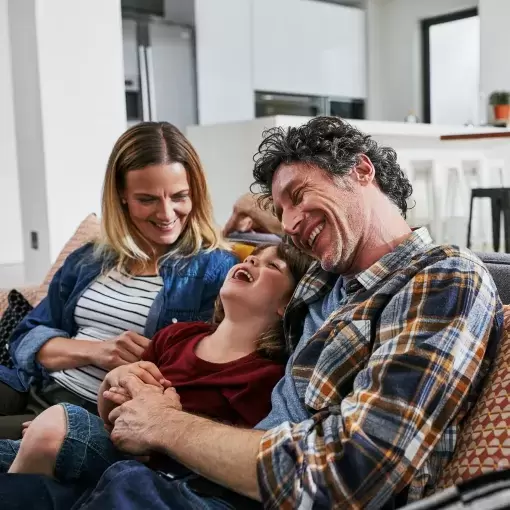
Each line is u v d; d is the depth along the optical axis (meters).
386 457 0.91
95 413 1.71
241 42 6.06
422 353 0.95
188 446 1.05
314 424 1.00
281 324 1.42
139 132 1.83
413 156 4.17
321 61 6.85
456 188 4.41
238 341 1.41
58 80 3.37
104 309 1.82
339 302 1.26
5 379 1.86
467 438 1.01
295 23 6.51
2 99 4.96
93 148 3.53
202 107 5.79
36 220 3.49
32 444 1.19
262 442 0.97
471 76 7.50
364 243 1.18
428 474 0.98
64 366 1.74
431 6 6.95
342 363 1.10
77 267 1.96
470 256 1.08
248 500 1.10
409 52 7.25
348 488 0.91
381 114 7.52
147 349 1.58
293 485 0.93
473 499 0.88
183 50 5.61
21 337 1.91
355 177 1.17
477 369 0.99
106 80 3.56
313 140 1.17
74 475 1.19
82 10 3.44
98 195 3.55
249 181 3.62
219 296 1.55
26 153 3.52
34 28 3.28
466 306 1.00
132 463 1.08
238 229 2.22
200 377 1.38
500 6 6.18
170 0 5.88
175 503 1.04
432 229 4.32
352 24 7.16
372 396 0.94
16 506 1.07
